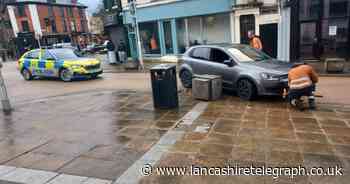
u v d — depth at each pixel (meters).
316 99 7.43
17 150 4.90
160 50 20.11
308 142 4.62
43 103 8.62
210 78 7.61
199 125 5.69
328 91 8.28
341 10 13.84
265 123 5.65
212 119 6.05
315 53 14.82
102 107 7.67
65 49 14.66
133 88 10.52
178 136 5.12
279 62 8.05
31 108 8.03
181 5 17.89
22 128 6.18
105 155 4.48
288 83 6.84
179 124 5.81
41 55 14.08
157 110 6.99
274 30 15.02
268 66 7.56
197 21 17.88
